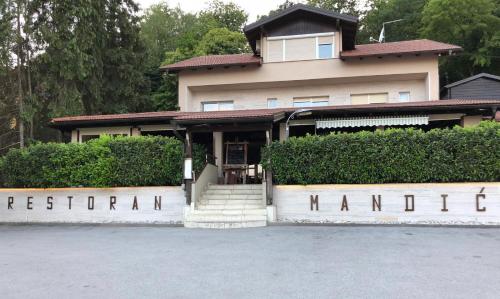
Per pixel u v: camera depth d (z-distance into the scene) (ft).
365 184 46.24
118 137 53.26
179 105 74.84
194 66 73.51
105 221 52.60
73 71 88.43
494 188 43.09
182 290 22.04
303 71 71.56
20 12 84.69
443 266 26.02
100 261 29.96
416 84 69.62
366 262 27.43
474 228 41.42
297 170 47.91
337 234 39.09
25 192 55.72
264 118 48.32
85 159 52.65
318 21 72.54
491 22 116.98
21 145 85.25
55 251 34.55
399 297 20.11
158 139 51.98
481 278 23.21
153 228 47.19
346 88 71.56
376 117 56.18
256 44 77.82
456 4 116.47
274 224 46.80
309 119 57.88
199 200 52.06
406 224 44.57
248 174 64.49
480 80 74.28
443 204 44.14
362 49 74.74
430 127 59.47
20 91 86.74
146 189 51.78
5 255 33.27
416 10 139.74
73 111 88.33
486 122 45.83
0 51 81.35
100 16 98.43
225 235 40.40
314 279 23.56
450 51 66.39
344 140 46.62
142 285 23.25
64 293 22.18
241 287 22.31
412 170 44.75
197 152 54.08
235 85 74.02
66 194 54.29
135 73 109.60
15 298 21.53
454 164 43.91
